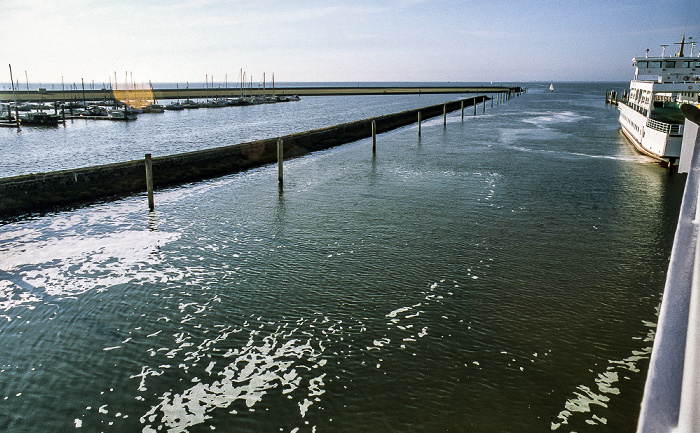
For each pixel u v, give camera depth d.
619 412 8.65
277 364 10.25
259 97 141.50
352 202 23.25
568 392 9.19
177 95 153.50
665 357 2.10
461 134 53.03
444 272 14.71
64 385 9.66
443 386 9.42
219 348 10.87
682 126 29.22
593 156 36.31
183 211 22.11
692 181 3.22
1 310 12.69
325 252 16.55
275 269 15.17
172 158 28.61
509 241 17.36
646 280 14.05
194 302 13.05
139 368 10.19
